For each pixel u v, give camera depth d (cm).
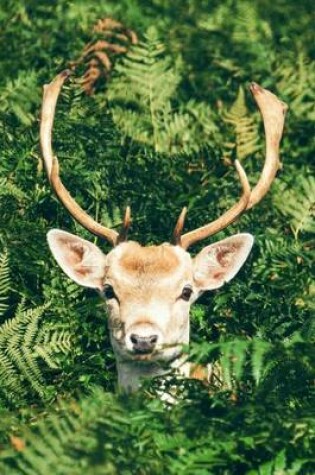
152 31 1705
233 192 1470
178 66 1756
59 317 1298
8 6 1842
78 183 1442
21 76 1633
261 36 1880
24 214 1413
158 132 1598
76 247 1265
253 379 1131
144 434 1045
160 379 1130
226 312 1323
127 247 1253
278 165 1360
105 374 1264
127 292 1218
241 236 1271
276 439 1049
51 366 1264
